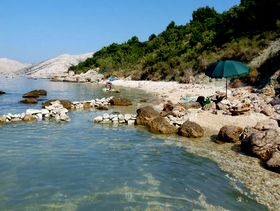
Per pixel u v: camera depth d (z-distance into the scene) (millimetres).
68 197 9867
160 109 26562
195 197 9945
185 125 17766
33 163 12867
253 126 17219
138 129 19328
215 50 56375
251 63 43562
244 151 14586
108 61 103500
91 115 24312
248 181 11219
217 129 18734
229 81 44094
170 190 10445
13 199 9695
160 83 55812
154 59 74938
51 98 37031
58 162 13047
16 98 36250
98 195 10031
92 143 16062
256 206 9375
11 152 14273
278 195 10125
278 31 46938
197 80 51594
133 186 10742
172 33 100125
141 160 13469
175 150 14891
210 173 11977
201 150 14875
